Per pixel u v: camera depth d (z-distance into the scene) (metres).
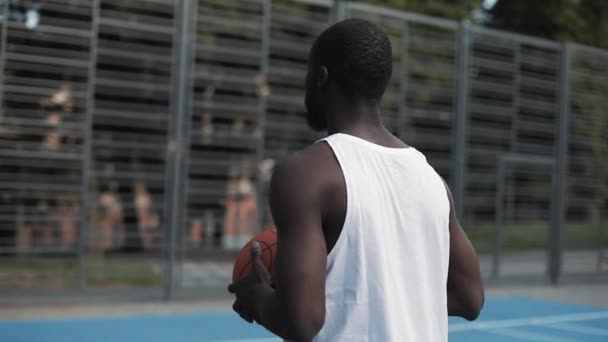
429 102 16.03
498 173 14.12
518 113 20.52
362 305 1.66
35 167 14.20
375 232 1.68
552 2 21.58
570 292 13.32
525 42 14.23
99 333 8.18
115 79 14.93
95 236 11.71
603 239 16.17
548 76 20.66
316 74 1.87
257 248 1.89
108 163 14.95
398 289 1.71
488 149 20.31
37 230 13.84
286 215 1.65
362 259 1.67
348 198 1.67
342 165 1.70
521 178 20.14
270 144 15.55
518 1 22.14
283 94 15.46
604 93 16.66
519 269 15.40
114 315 9.36
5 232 13.98
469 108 14.66
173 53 10.87
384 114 14.22
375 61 1.82
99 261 12.98
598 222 17.33
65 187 11.11
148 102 15.61
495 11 22.62
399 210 1.74
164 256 10.68
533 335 8.91
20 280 11.08
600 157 16.86
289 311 1.59
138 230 15.39
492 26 22.56
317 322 1.60
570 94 15.43
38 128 12.64
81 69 13.50
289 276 1.60
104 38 14.11
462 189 13.17
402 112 13.66
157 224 15.63
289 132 15.56
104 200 15.26
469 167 20.31
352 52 1.80
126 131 15.55
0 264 12.28
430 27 17.89
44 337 7.86
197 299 10.87
